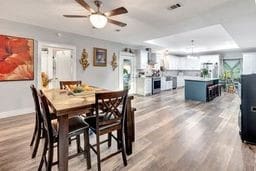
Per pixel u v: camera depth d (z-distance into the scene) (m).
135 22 3.86
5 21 3.86
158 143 2.73
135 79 8.00
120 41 6.56
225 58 9.98
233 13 3.23
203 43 7.76
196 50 9.68
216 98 7.10
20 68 4.18
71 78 5.34
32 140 2.55
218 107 5.38
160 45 7.89
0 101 3.94
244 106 2.68
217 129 3.37
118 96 1.92
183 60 11.42
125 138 2.32
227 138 2.92
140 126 3.53
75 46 5.30
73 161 2.19
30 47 4.31
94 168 2.04
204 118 4.14
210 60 10.01
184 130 3.31
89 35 5.41
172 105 5.66
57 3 2.82
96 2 2.66
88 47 5.73
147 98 7.04
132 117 2.71
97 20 2.53
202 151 2.46
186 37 6.37
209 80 6.63
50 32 4.67
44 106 1.68
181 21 3.76
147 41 6.77
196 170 2.00
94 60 5.95
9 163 2.11
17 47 4.09
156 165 2.11
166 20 3.68
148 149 2.52
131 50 7.68
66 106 1.73
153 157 2.30
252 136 2.65
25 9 3.11
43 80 5.61
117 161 2.19
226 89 9.31
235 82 9.23
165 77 9.42
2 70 3.91
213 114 4.52
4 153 2.35
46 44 4.61
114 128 2.02
